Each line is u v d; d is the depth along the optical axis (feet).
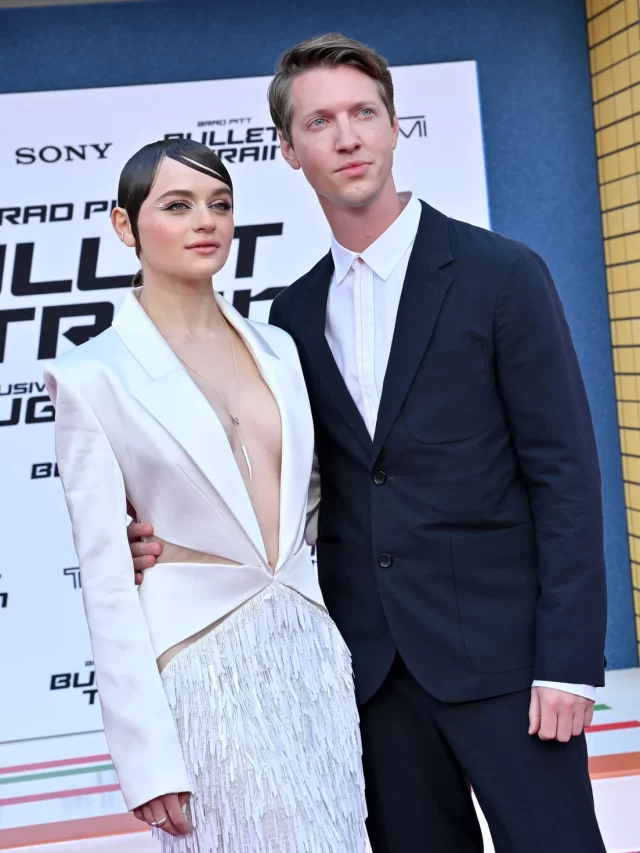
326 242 13.75
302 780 5.35
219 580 5.51
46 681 13.32
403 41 14.01
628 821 9.16
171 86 13.64
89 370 5.53
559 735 5.55
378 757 6.17
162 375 5.59
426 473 5.91
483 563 5.88
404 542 5.93
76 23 13.78
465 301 5.87
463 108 13.75
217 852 5.23
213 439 5.53
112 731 5.29
